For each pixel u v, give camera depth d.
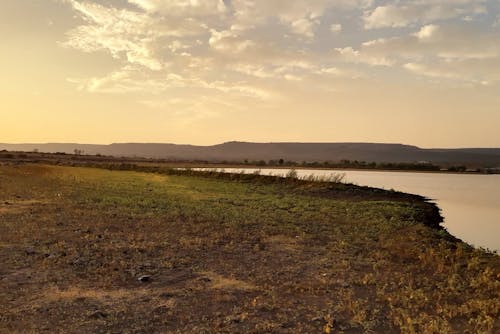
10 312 7.91
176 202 24.42
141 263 11.43
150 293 9.26
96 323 7.61
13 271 10.37
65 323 7.57
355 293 9.53
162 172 58.94
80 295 8.98
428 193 43.62
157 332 7.33
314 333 7.37
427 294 9.53
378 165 144.50
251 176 46.75
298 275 10.84
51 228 15.55
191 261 11.87
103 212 19.61
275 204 25.75
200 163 153.75
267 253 13.05
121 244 13.50
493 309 8.38
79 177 42.78
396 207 26.02
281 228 17.19
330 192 35.19
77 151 190.00
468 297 9.34
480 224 23.58
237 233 15.85
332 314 8.24
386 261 12.26
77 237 14.27
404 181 65.94
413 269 11.66
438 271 11.44
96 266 11.04
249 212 21.59
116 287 9.56
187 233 15.64
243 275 10.74
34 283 9.58
